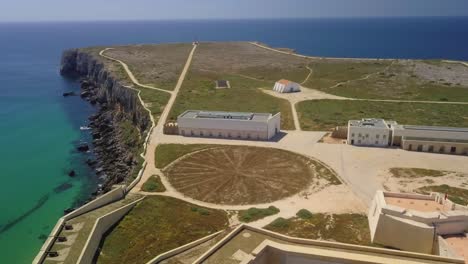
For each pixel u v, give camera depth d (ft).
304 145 294.05
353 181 236.43
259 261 130.11
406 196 182.50
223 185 235.61
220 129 313.73
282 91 445.78
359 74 525.75
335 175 244.63
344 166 257.14
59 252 162.50
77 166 323.16
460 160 263.90
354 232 181.88
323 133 318.86
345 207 207.00
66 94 565.53
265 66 597.93
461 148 272.51
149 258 169.68
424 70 532.73
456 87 449.06
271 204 213.05
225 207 211.41
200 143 302.25
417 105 386.93
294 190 227.61
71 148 363.56
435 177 239.09
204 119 313.73
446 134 276.82
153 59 646.33
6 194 276.62
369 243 171.94
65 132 408.46
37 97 556.92
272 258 134.00
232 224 194.08
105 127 416.05
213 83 492.54
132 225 196.13
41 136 396.78
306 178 241.96
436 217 159.53
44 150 359.05
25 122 442.91
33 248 214.48
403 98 415.44
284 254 131.13
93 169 316.81
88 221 187.62
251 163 264.72
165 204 214.90
